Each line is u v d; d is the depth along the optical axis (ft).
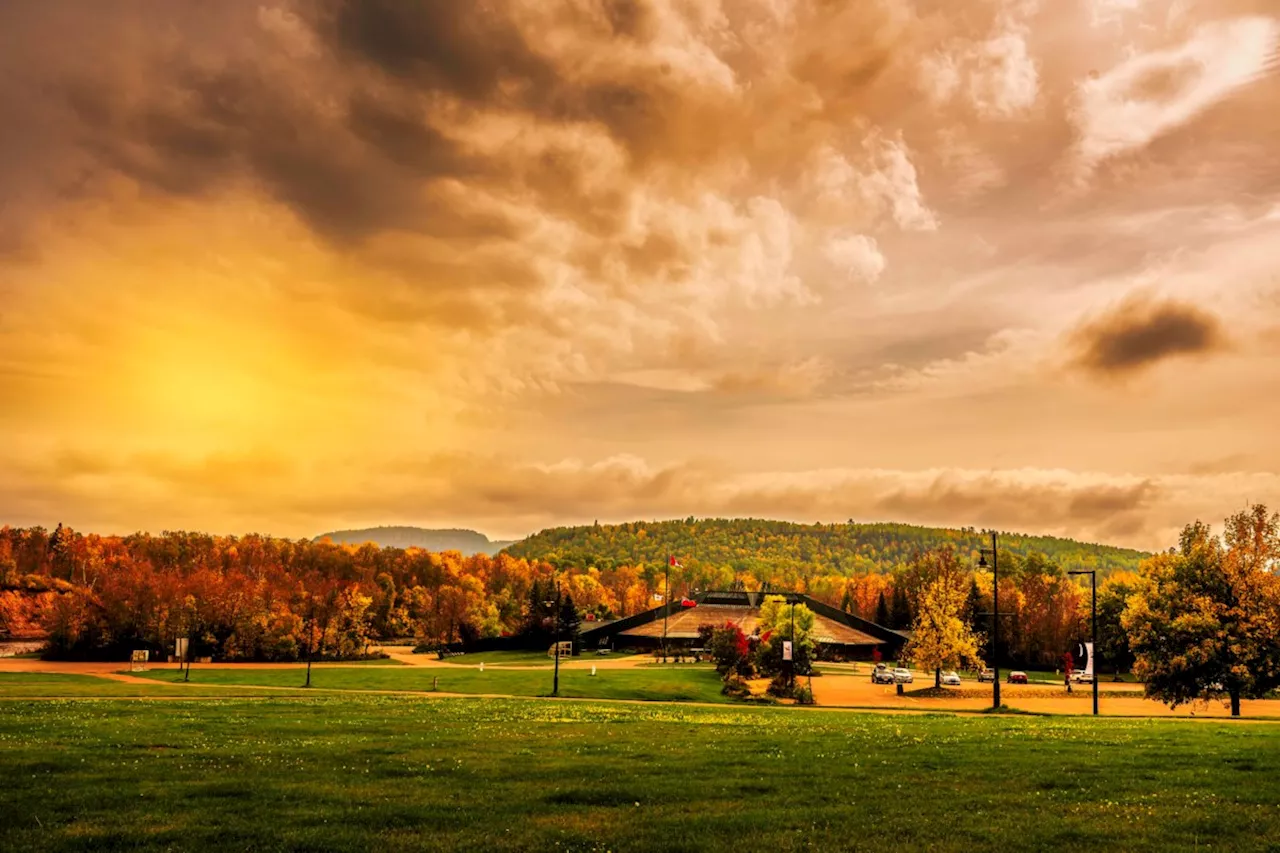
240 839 62.95
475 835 64.64
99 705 172.96
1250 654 215.72
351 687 288.92
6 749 100.78
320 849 60.95
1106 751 108.88
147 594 506.48
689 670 379.35
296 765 92.68
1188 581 232.32
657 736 122.93
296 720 142.31
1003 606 542.16
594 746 110.83
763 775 89.66
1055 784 85.66
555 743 113.60
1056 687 364.38
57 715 145.79
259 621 498.28
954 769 93.97
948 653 305.12
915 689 335.67
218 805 72.95
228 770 88.99
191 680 313.32
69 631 479.82
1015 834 65.57
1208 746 115.14
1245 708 272.51
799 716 176.65
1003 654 525.34
